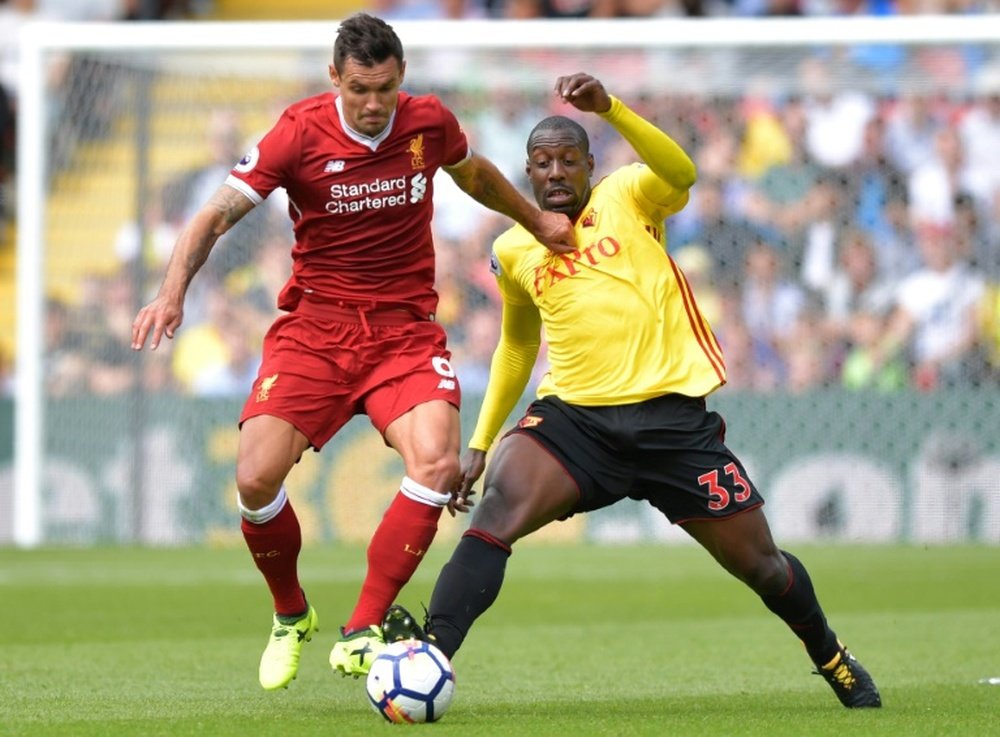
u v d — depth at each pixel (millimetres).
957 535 49969
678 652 27000
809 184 53438
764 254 53438
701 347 19484
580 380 19328
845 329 52438
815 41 47844
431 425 19422
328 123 19203
